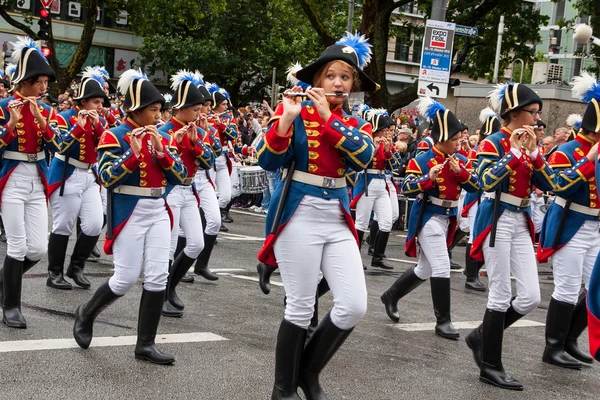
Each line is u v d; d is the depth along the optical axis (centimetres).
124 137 540
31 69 611
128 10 2919
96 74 761
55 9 2508
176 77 778
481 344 566
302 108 425
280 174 446
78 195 762
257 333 645
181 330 639
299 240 418
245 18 3409
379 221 1065
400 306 815
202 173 842
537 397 535
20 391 463
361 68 442
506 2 2042
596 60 2292
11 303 610
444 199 698
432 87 1314
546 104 1775
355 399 499
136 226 537
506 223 568
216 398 477
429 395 519
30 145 613
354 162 413
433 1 1328
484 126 909
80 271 786
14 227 605
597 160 366
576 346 652
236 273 926
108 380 495
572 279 623
